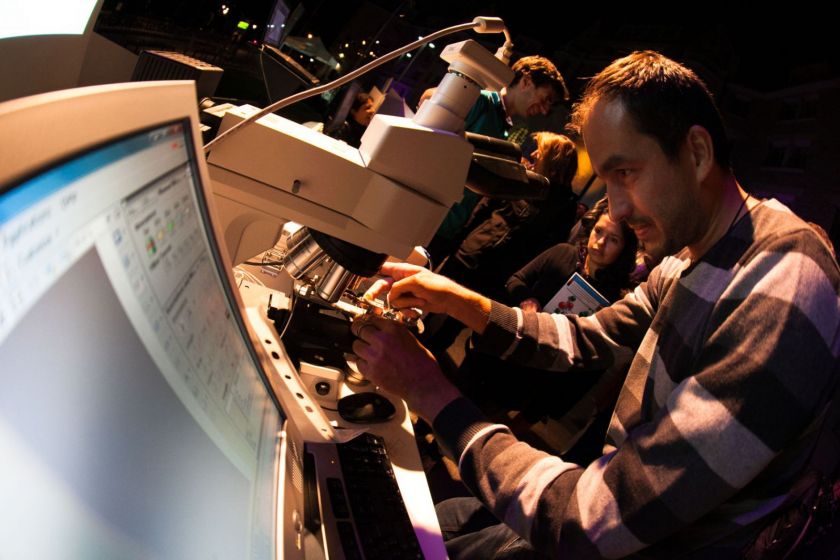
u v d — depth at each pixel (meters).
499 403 2.17
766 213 0.77
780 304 0.65
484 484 0.79
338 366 1.23
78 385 0.29
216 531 0.46
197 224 0.58
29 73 0.95
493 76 0.85
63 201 0.28
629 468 0.69
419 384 0.91
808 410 0.65
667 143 0.73
